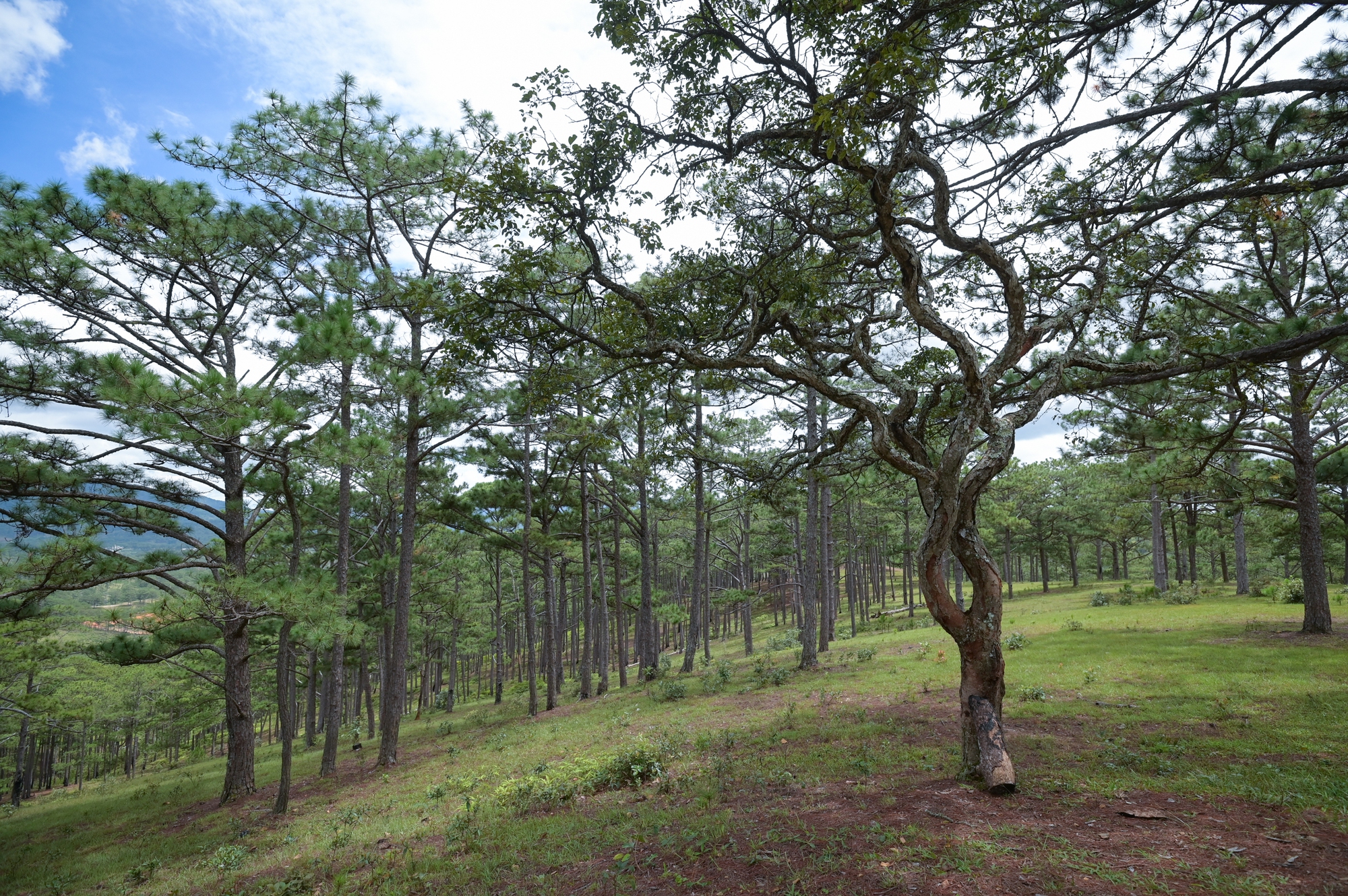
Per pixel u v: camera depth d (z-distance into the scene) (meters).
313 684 29.45
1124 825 5.28
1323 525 25.36
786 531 32.66
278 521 24.69
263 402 11.19
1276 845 4.65
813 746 10.04
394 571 25.30
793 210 8.35
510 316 7.77
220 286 16.36
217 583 11.96
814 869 4.90
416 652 41.06
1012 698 12.25
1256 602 25.45
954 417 10.12
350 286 16.08
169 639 15.88
